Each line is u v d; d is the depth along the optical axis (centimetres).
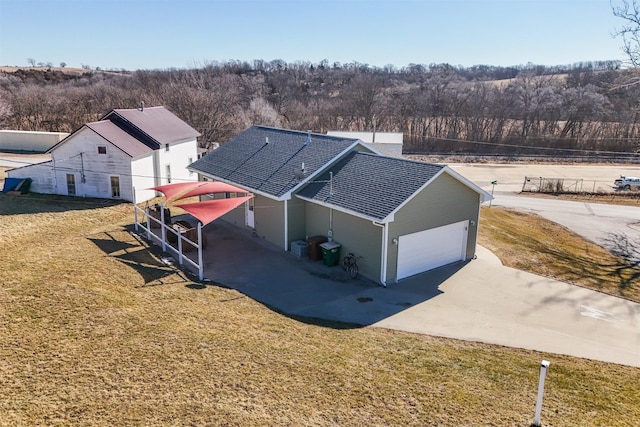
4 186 2744
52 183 2741
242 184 2131
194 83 6925
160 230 2144
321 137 2255
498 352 1221
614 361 1216
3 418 773
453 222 1867
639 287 1844
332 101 7844
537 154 6356
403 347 1202
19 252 1650
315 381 972
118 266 1605
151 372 945
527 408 926
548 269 1942
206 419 814
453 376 1048
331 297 1561
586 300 1631
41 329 1077
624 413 935
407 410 892
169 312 1263
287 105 7162
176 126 3219
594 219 3212
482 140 6738
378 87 8656
